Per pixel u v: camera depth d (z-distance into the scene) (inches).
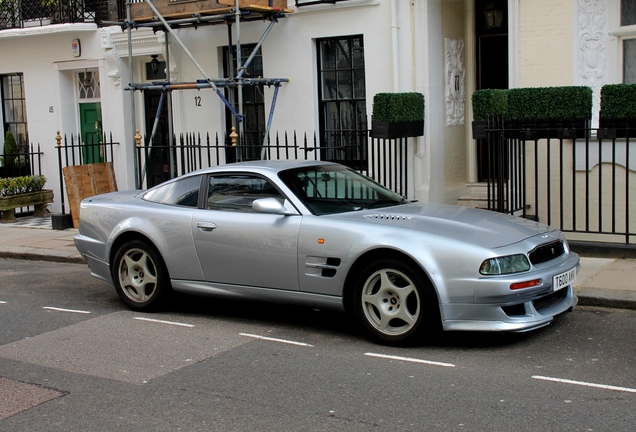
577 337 270.8
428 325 254.8
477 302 247.6
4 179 604.1
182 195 318.3
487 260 246.8
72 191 563.8
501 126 396.8
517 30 439.8
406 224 267.6
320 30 506.3
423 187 477.4
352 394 221.1
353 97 508.7
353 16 493.4
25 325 314.7
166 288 318.3
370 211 289.7
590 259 375.2
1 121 675.4
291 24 517.3
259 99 544.4
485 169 518.3
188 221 307.0
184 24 524.4
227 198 304.8
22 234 546.0
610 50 424.5
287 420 203.6
